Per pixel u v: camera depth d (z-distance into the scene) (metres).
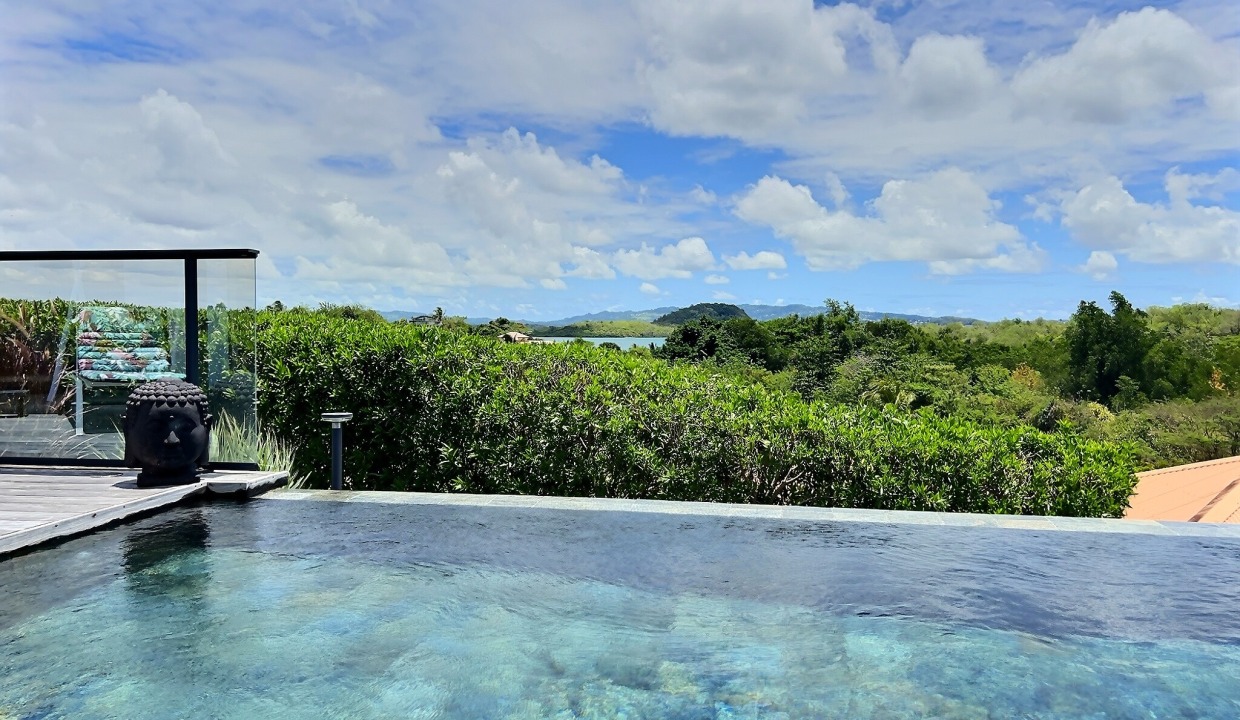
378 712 2.73
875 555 4.46
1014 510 5.66
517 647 3.26
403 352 6.91
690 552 4.48
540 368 6.98
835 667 3.12
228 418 6.27
